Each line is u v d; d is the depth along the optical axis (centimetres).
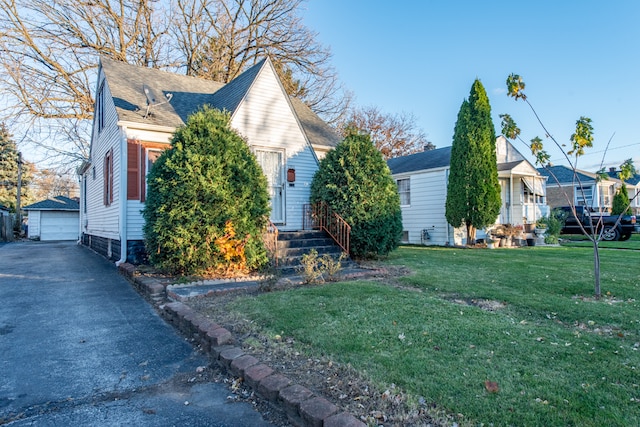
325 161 1026
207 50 2252
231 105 1036
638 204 3127
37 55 1738
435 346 350
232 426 249
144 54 2109
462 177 1408
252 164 769
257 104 1040
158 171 724
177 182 688
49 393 297
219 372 333
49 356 372
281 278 696
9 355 375
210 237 682
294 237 936
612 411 239
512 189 1633
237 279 689
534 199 1764
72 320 495
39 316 512
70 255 1271
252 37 2292
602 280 662
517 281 659
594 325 423
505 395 259
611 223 1836
